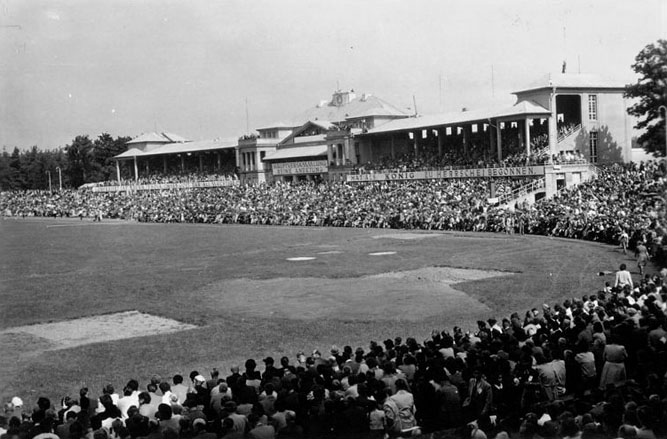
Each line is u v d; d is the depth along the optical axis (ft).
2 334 113.70
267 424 50.47
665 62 255.70
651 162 269.85
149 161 653.71
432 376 57.16
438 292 135.23
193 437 49.42
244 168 551.18
